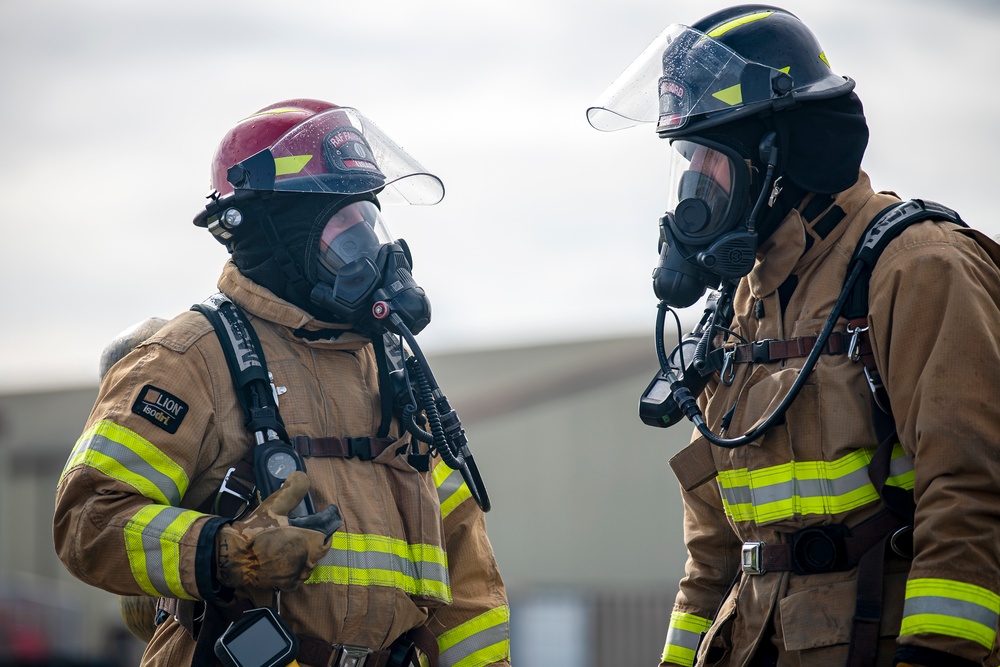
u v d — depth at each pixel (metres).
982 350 4.74
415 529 5.59
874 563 4.91
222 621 5.21
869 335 5.02
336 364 5.66
